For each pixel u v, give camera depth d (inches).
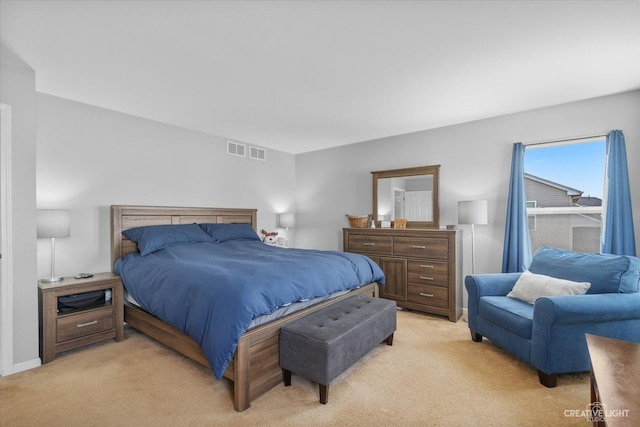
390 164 181.8
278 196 216.7
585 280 93.7
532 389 83.0
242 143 193.5
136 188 144.9
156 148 152.6
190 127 163.2
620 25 75.5
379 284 141.3
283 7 69.3
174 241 135.3
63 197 123.0
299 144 200.5
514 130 141.9
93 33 79.3
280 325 85.4
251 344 76.5
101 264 132.3
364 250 169.3
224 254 127.4
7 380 88.0
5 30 77.3
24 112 96.4
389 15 72.4
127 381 87.2
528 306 100.0
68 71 100.2
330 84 110.7
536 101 127.4
